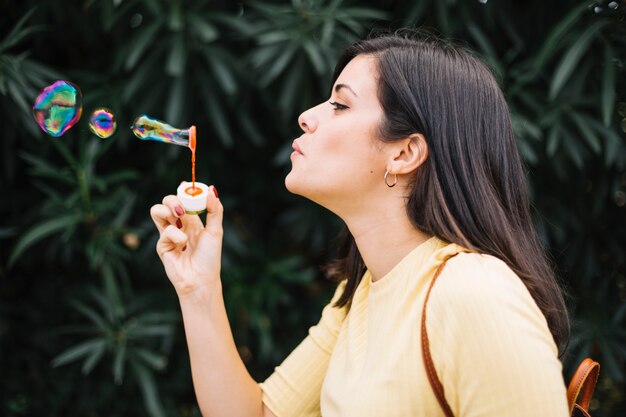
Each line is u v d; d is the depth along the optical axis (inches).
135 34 80.2
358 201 44.5
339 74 48.6
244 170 93.8
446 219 41.6
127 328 82.2
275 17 79.2
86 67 89.3
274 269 90.1
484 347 35.9
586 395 46.4
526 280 41.6
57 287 90.9
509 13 81.7
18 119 81.4
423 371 38.3
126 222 89.0
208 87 81.4
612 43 79.0
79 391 91.6
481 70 44.8
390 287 42.9
